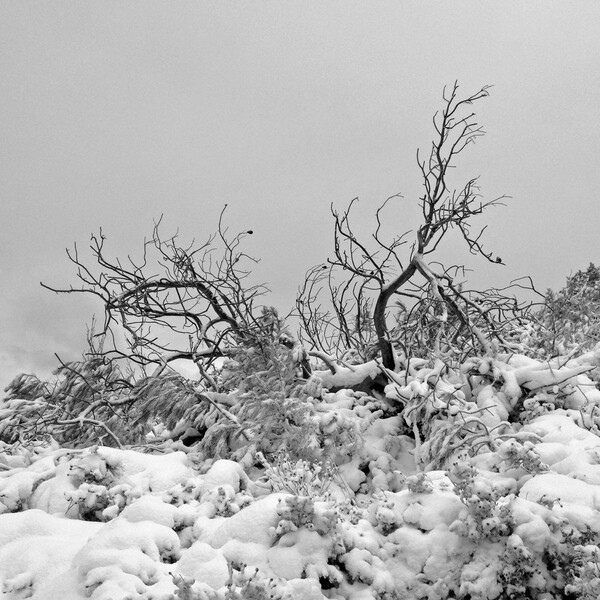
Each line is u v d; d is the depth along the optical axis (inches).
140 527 177.5
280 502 172.6
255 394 291.9
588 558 162.7
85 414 326.0
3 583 167.5
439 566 170.9
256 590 140.3
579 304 334.6
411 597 169.6
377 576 167.0
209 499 205.3
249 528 171.3
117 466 237.0
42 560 174.2
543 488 188.7
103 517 219.1
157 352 352.2
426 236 334.3
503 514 172.4
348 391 319.0
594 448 221.6
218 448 286.8
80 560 165.5
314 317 457.4
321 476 247.6
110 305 349.1
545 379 279.4
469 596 169.5
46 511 223.0
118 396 356.8
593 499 183.0
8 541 187.9
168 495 218.5
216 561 162.2
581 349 309.6
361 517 188.2
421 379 302.7
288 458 252.4
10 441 335.0
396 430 296.7
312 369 344.2
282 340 324.8
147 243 367.9
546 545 169.2
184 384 333.1
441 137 329.7
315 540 166.2
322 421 271.3
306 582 154.6
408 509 185.5
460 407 273.6
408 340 356.8
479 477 184.2
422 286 357.1
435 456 259.9
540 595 166.9
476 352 327.6
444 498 185.8
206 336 357.7
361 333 398.9
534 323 361.4
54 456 258.7
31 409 339.0
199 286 358.0
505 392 282.8
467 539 173.5
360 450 275.9
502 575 166.6
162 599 149.4
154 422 372.2
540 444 228.1
